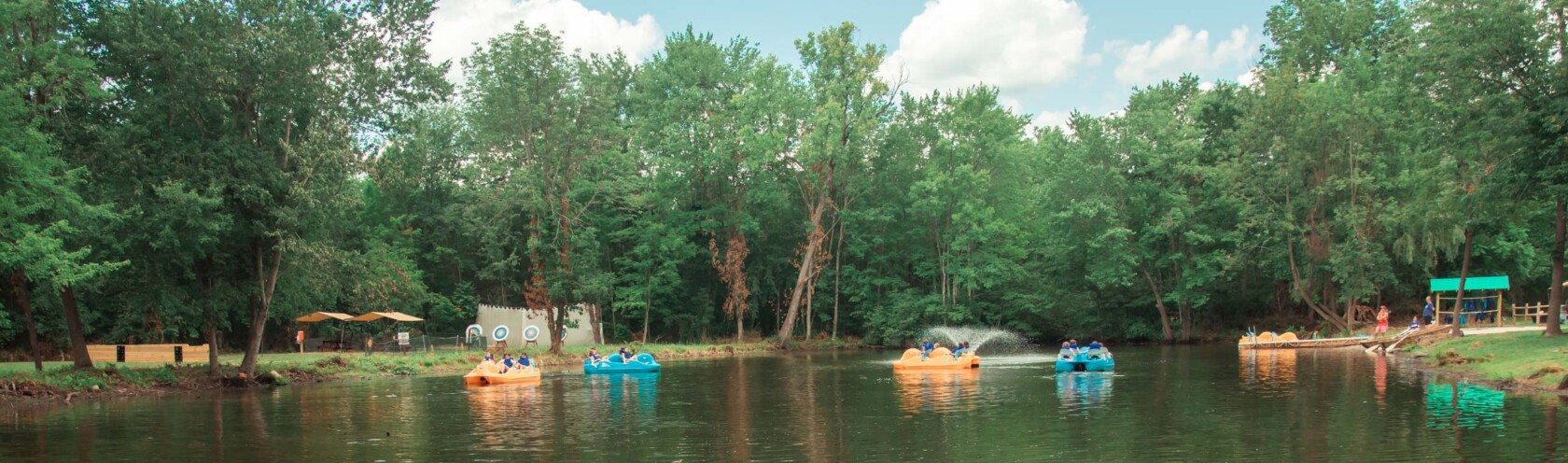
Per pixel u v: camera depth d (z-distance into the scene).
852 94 62.91
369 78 34.16
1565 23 33.09
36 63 27.92
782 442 18.47
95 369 30.95
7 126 25.84
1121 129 63.44
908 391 29.11
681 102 63.62
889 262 70.56
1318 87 55.12
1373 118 53.00
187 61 30.28
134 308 33.03
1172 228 62.28
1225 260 57.78
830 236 70.00
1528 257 55.66
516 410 24.64
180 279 32.31
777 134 60.72
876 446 17.84
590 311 60.41
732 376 37.06
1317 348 50.47
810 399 27.11
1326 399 24.55
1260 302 67.19
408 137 39.31
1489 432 17.92
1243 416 21.42
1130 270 61.03
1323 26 66.38
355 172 34.88
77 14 30.72
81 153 30.17
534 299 50.53
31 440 19.38
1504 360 30.36
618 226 67.00
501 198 55.78
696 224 66.31
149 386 30.95
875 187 68.19
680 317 68.62
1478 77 34.25
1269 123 56.34
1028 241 70.00
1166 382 31.02
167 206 28.97
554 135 51.25
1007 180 66.62
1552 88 32.62
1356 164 54.47
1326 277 57.25
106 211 27.47
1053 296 66.06
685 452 17.44
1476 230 43.03
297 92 32.25
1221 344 60.69
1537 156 33.25
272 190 32.34
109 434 20.19
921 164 67.94
